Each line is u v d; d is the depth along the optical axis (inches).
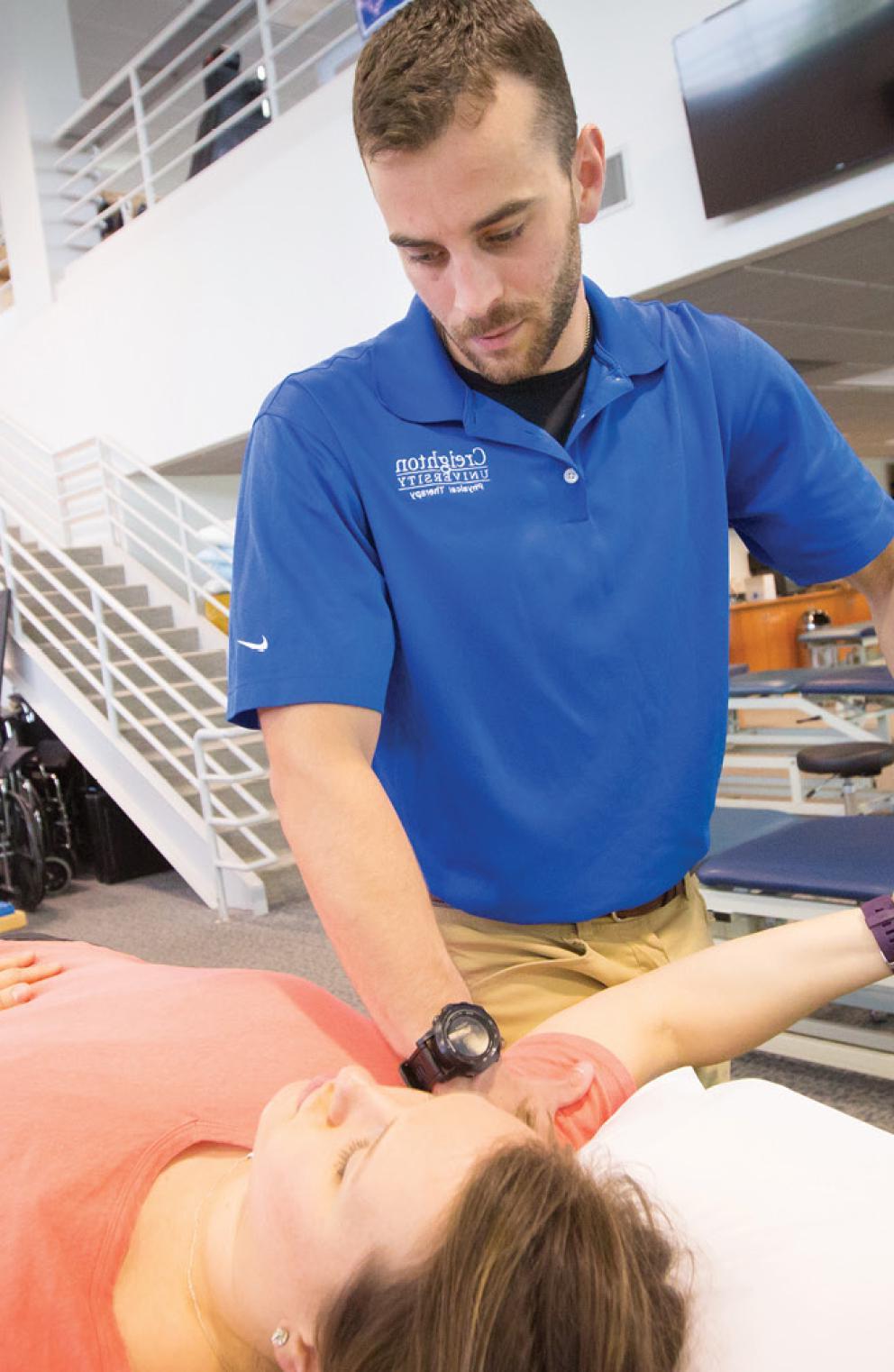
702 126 137.5
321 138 194.2
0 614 195.2
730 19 130.8
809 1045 87.0
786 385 45.0
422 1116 29.2
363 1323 26.2
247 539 39.1
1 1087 40.6
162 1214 36.5
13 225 283.7
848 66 124.4
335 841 35.8
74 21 291.3
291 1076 42.8
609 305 42.2
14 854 185.8
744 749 185.6
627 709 41.6
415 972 34.8
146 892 192.5
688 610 43.0
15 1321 32.2
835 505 46.2
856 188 131.7
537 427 39.9
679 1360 27.6
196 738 166.4
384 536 39.8
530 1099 34.6
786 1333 29.6
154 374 245.4
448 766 41.4
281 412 39.7
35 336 280.8
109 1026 45.8
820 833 86.4
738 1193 34.9
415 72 30.5
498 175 31.5
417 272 34.8
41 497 290.7
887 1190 33.9
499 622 40.0
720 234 144.5
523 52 31.3
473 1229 25.5
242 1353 33.6
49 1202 35.4
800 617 386.6
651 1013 42.2
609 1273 25.5
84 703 193.6
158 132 313.7
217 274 222.7
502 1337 24.2
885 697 169.5
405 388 40.1
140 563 254.5
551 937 43.4
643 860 43.0
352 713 37.8
